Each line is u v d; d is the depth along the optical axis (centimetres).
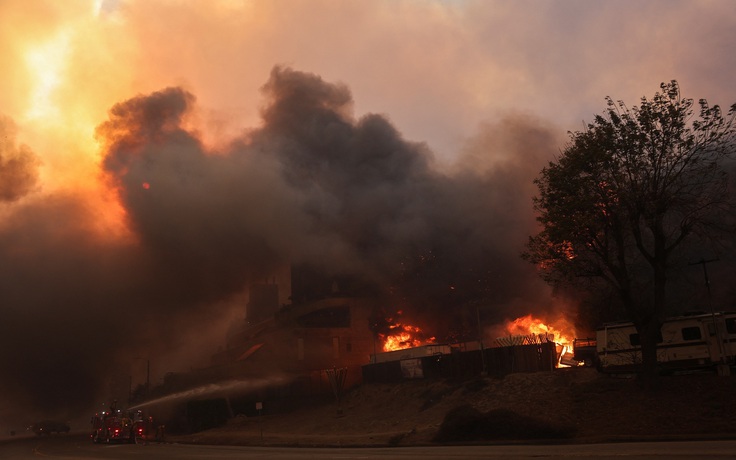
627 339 3147
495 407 3325
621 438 2277
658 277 2797
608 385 2934
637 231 2845
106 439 4866
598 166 2845
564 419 2712
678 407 2491
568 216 2823
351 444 3169
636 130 2814
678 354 2967
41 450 4288
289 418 5141
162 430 5000
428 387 4478
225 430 5072
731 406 2375
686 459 1484
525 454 1947
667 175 2811
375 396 4938
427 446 2788
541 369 3909
